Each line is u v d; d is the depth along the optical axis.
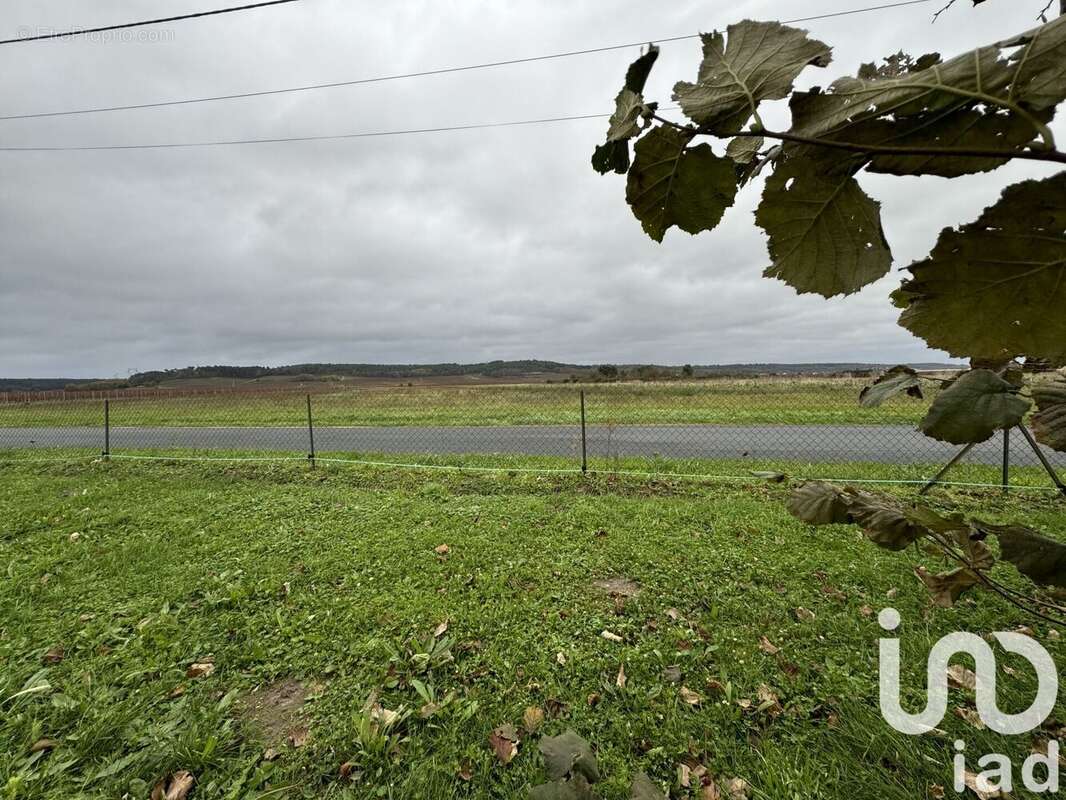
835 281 0.52
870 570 3.01
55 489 5.66
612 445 8.27
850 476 5.44
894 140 0.39
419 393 14.27
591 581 3.07
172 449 8.36
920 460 6.35
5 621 2.69
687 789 1.64
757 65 0.41
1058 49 0.32
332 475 6.15
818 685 2.05
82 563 3.43
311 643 2.48
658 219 0.55
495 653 2.35
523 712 1.99
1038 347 0.45
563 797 0.74
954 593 0.94
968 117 0.36
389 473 6.14
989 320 0.46
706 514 4.16
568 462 6.57
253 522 4.30
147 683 2.20
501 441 9.19
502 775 1.71
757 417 10.27
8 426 14.34
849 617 2.53
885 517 1.01
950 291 0.46
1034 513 3.96
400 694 2.11
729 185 0.49
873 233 0.47
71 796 1.66
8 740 1.87
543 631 2.53
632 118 0.43
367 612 2.74
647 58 0.40
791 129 0.41
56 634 2.56
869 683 2.05
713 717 1.92
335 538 3.88
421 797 1.63
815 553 3.31
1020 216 0.39
